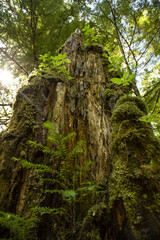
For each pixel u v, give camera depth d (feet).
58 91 8.14
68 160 5.99
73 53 10.44
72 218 4.58
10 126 6.94
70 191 3.75
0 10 12.10
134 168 4.03
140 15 14.55
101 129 6.54
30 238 4.04
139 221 3.16
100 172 5.41
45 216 4.54
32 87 8.00
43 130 6.47
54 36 14.85
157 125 9.24
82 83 8.65
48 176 5.30
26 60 15.35
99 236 3.54
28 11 13.48
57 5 14.32
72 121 7.30
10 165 5.59
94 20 15.93
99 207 3.95
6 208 4.71
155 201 3.36
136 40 15.08
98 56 10.23
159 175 3.75
